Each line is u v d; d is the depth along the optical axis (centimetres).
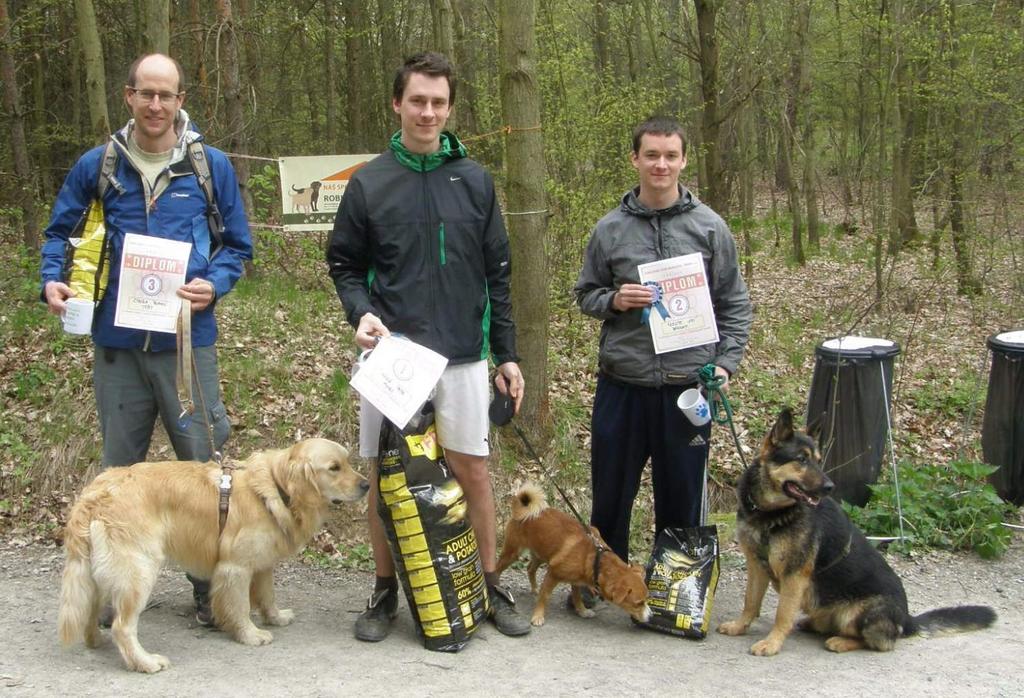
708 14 1224
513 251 639
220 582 389
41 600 446
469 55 1461
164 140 400
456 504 401
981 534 556
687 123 1587
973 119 1338
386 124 1995
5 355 710
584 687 362
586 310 445
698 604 427
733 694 360
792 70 1848
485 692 354
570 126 976
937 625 438
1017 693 366
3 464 594
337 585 489
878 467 602
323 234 1227
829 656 410
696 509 452
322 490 391
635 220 436
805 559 409
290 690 348
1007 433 617
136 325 390
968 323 1205
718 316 446
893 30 1412
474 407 411
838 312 1234
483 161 1109
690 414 412
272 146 1959
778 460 408
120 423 417
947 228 1712
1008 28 1312
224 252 419
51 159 1664
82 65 1655
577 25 1408
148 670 361
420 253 395
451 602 397
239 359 735
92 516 362
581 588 456
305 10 1628
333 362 773
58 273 399
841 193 2730
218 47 1078
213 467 396
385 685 357
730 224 1806
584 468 651
